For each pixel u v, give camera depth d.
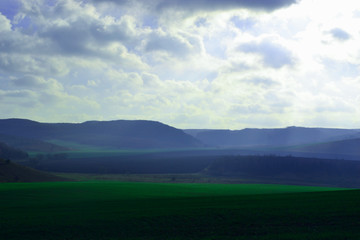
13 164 128.25
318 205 32.34
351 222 25.53
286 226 25.77
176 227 26.91
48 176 129.25
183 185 89.50
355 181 176.75
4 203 48.53
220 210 31.94
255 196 46.00
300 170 197.50
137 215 31.00
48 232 26.11
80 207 40.28
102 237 24.83
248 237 23.62
